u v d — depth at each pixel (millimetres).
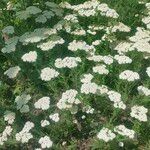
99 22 912
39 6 949
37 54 822
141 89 738
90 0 971
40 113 774
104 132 666
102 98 752
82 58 810
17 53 842
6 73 790
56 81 802
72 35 880
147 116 743
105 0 945
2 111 764
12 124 742
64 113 721
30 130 719
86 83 723
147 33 849
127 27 867
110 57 782
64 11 948
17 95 820
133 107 713
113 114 712
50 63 804
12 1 932
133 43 820
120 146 688
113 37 848
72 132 737
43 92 808
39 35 830
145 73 818
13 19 927
